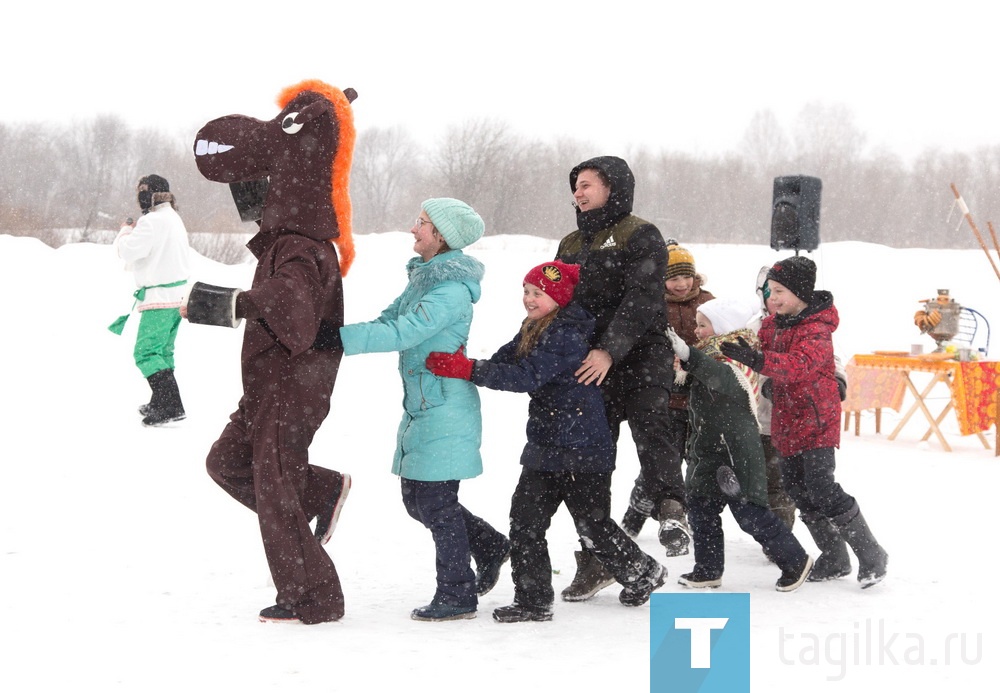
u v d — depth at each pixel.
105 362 12.14
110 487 6.51
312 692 3.25
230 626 3.97
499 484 7.01
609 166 4.66
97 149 55.28
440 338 4.22
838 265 21.41
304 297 4.05
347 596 4.57
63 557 4.98
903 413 11.16
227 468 4.32
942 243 53.75
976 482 7.49
